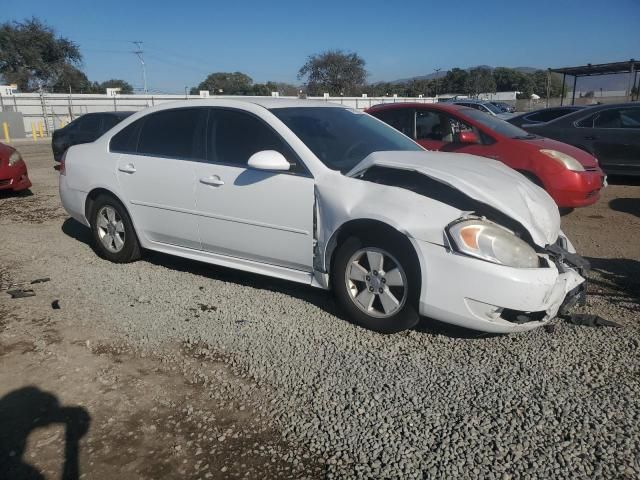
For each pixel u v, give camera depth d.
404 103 7.49
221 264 4.54
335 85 56.75
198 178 4.46
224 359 3.39
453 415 2.78
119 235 5.23
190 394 3.03
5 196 9.12
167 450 2.58
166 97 39.62
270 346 3.54
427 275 3.37
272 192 4.04
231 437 2.66
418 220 3.39
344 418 2.78
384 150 4.44
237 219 4.27
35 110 35.72
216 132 4.49
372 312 3.71
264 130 4.23
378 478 2.37
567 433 2.63
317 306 4.18
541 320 3.36
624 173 9.56
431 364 3.29
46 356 3.45
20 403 2.96
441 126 7.14
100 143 5.33
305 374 3.20
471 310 3.29
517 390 2.99
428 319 3.92
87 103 37.22
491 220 3.48
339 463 2.47
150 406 2.92
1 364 3.36
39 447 2.61
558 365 3.25
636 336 3.60
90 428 2.74
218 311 4.11
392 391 3.01
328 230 3.78
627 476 2.35
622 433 2.62
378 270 3.62
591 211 7.58
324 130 4.35
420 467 2.43
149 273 5.00
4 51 48.41
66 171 5.54
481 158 4.41
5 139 26.62
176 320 3.95
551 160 6.55
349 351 3.46
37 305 4.26
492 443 2.57
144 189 4.84
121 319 3.98
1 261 5.43
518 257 3.25
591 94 22.86
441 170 3.65
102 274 4.98
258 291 4.51
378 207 3.53
